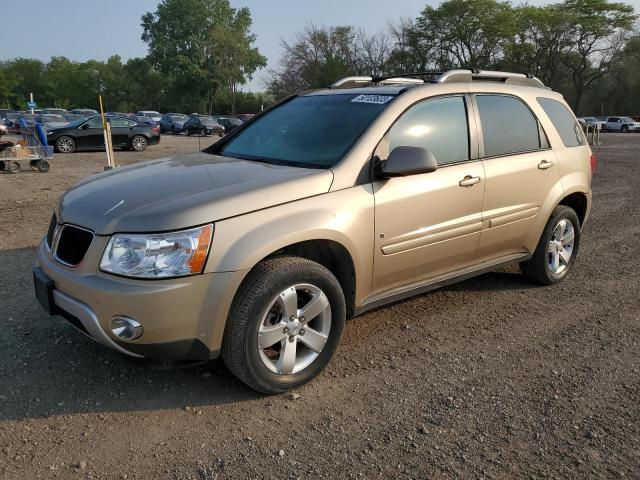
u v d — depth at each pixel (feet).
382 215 11.94
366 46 199.11
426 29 200.13
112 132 72.90
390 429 9.97
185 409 10.42
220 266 9.75
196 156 13.97
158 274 9.44
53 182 40.68
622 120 168.04
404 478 8.74
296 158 12.62
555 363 12.60
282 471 8.82
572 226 17.70
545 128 16.40
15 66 354.95
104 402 10.56
